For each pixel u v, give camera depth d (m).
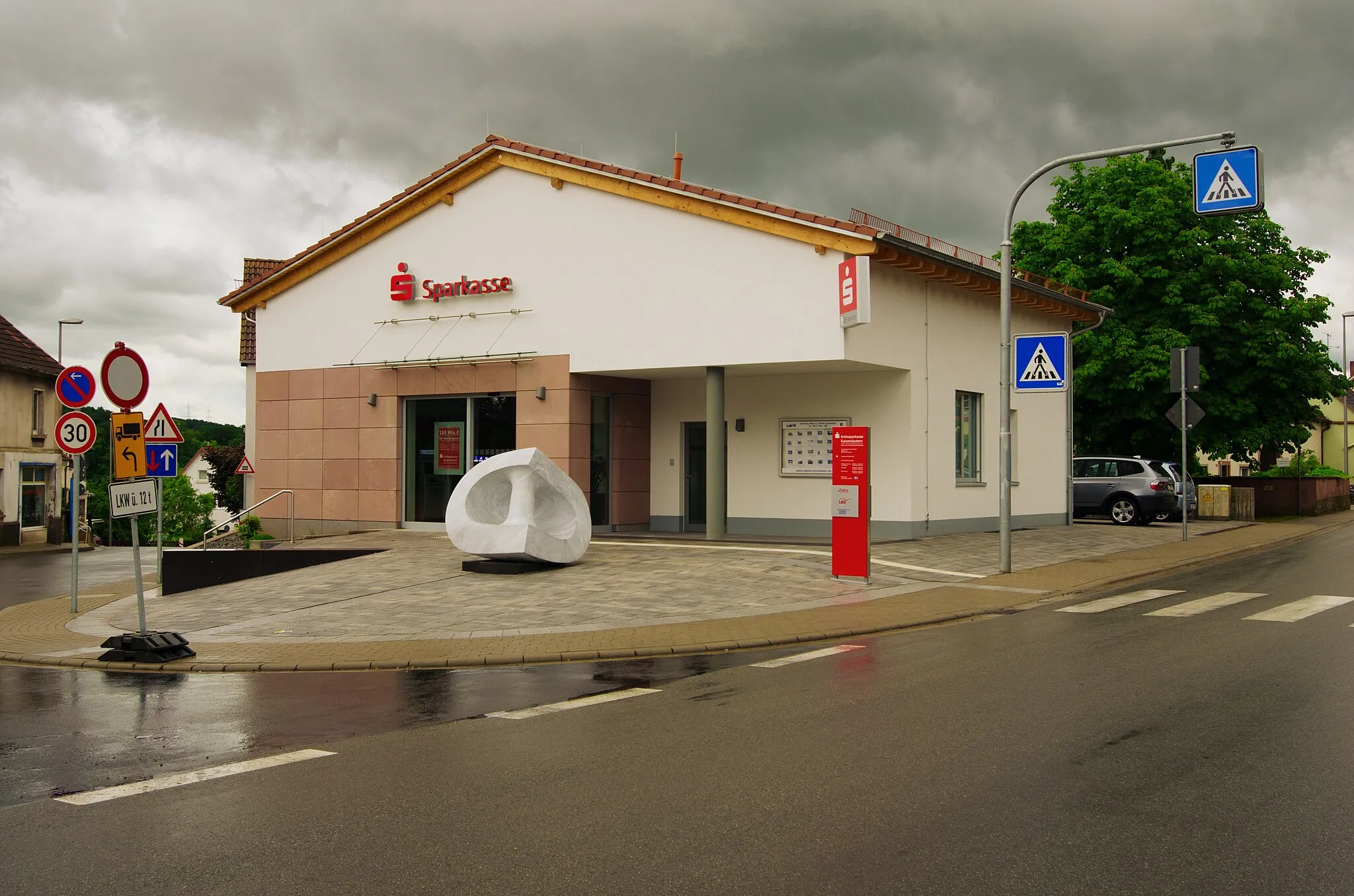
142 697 9.08
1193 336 34.03
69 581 22.19
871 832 5.14
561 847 4.99
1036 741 6.84
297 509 24.86
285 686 9.52
